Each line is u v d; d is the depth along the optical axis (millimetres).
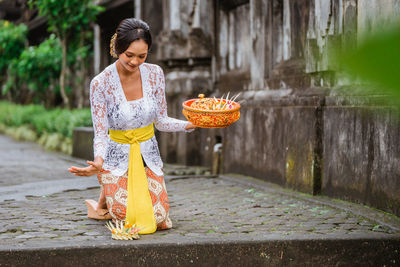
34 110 14531
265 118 5668
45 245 2691
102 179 3262
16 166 7602
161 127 3385
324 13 4492
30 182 5906
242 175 6262
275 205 4246
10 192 4922
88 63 14109
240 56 7016
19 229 3207
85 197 4648
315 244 2910
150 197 3188
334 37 4379
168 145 7719
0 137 14812
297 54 5395
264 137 5699
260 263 2885
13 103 19750
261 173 5781
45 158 8898
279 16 5867
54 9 10719
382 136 3727
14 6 21625
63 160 8609
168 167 7273
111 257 2729
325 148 4582
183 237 2967
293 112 4984
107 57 12578
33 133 13078
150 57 8789
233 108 3090
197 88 7512
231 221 3545
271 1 5949
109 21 12406
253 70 6309
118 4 11078
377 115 3795
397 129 3529
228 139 6656
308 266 2914
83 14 11000
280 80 5676
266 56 6055
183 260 2816
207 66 7688
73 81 15102
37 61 13039
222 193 4953
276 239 2895
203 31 7512
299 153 4852
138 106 3184
